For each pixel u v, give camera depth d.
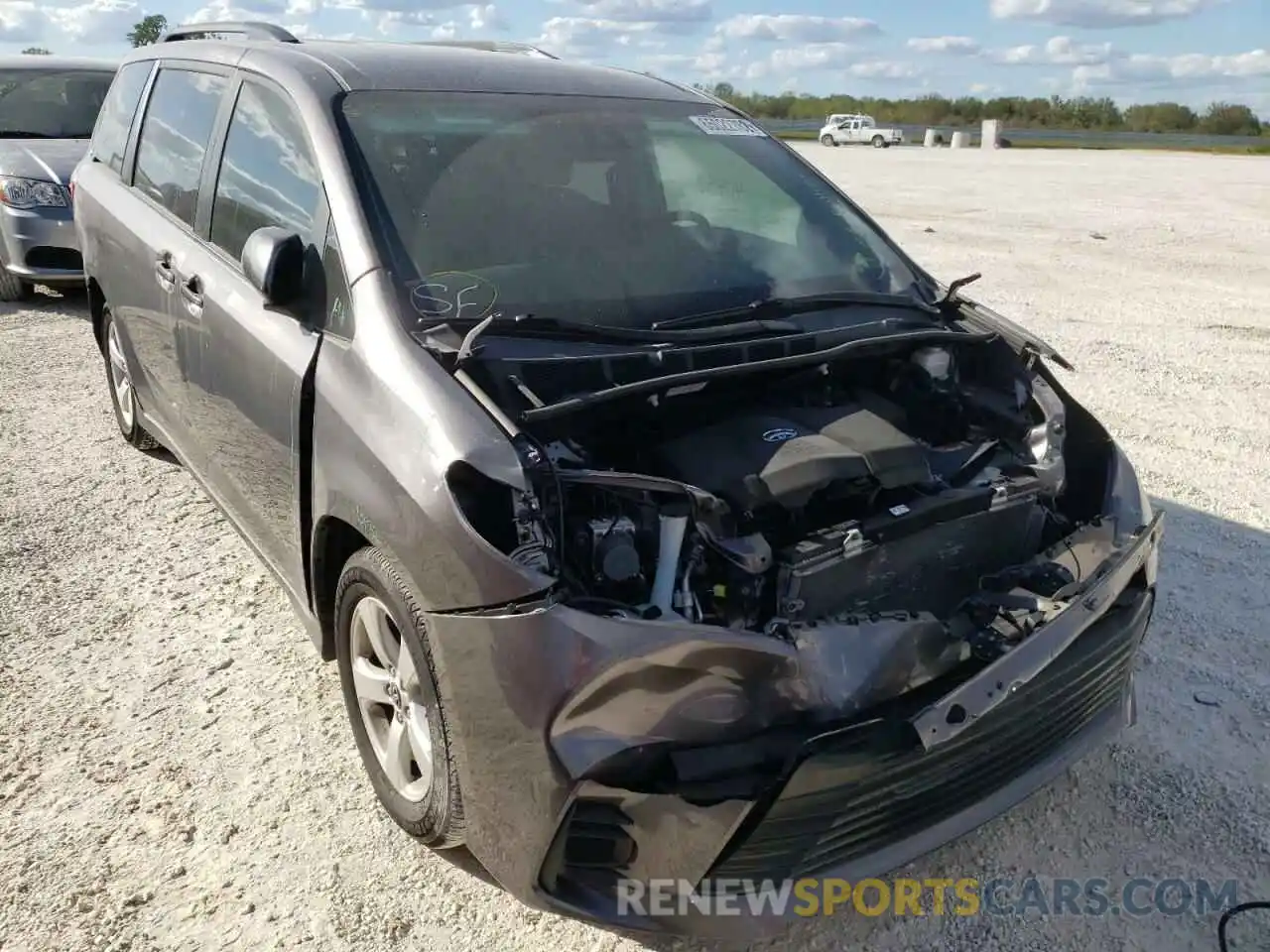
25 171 8.26
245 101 3.76
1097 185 22.48
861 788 2.28
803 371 3.04
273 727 3.33
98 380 6.71
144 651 3.72
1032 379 3.30
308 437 2.99
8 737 3.24
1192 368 7.50
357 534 2.83
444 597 2.37
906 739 2.29
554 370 2.69
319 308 3.04
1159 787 3.13
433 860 2.83
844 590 2.58
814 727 2.31
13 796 3.00
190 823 2.92
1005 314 9.17
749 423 2.80
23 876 2.72
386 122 3.32
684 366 2.84
